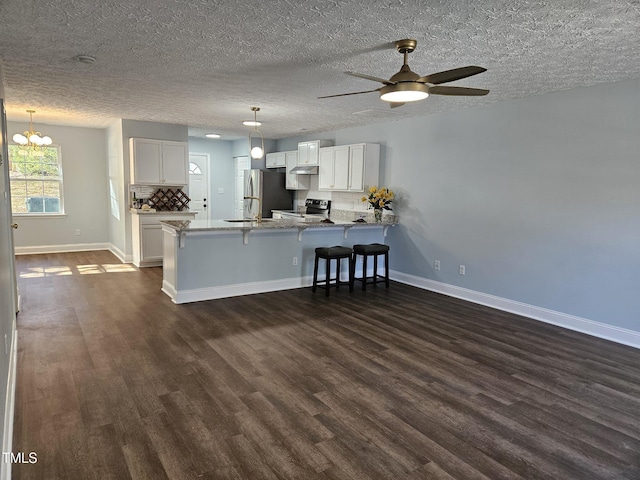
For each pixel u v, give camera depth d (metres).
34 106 5.54
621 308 3.90
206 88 4.36
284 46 3.06
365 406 2.68
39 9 2.47
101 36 2.90
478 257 5.12
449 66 3.45
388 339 3.87
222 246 5.09
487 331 4.14
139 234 6.61
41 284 5.54
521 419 2.58
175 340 3.70
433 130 5.57
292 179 8.08
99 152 8.11
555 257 4.36
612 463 2.18
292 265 5.68
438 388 2.95
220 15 2.53
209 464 2.09
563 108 4.21
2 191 2.83
